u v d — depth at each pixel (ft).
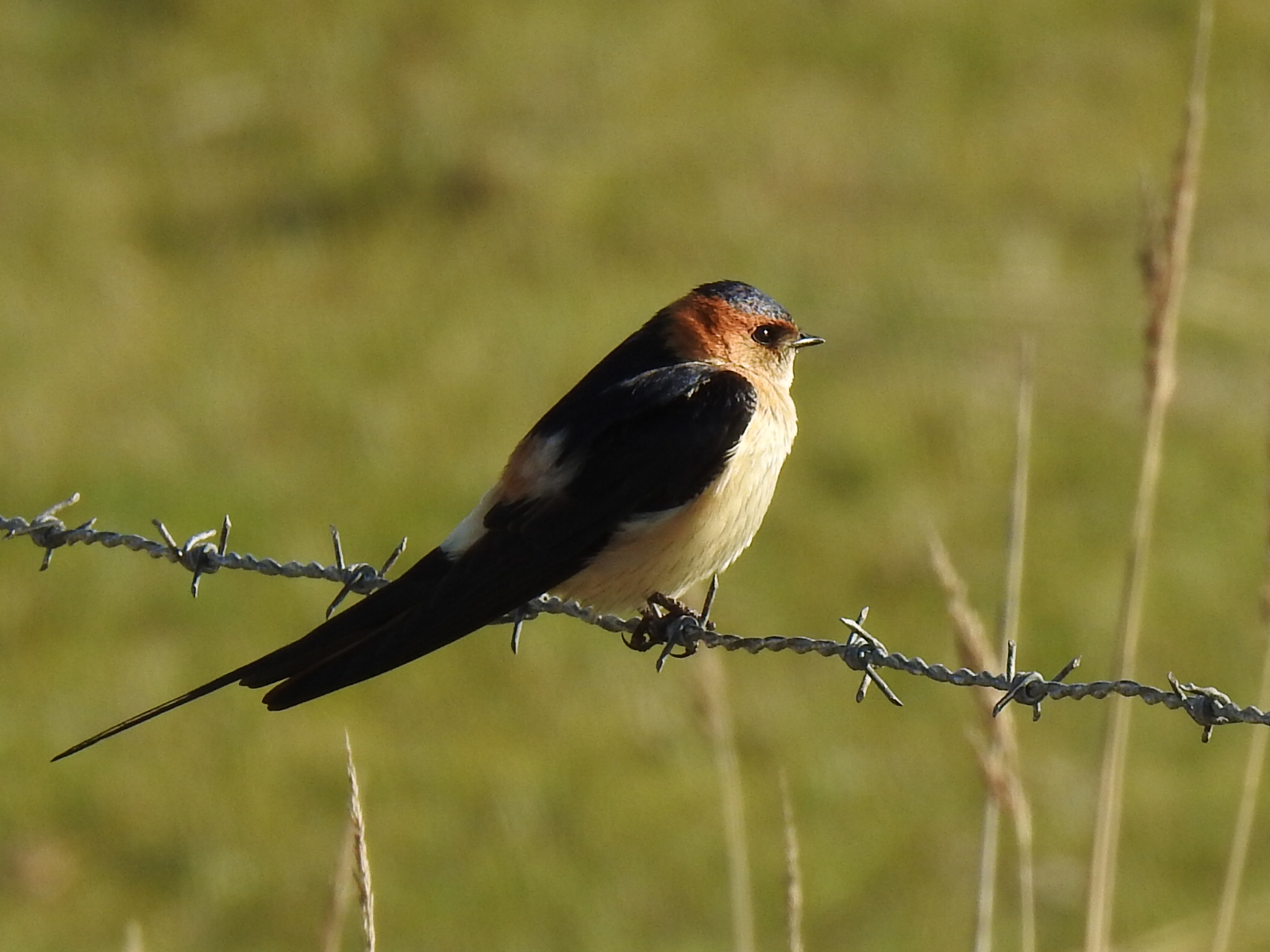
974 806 40.50
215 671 44.19
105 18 74.38
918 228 63.00
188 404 53.47
